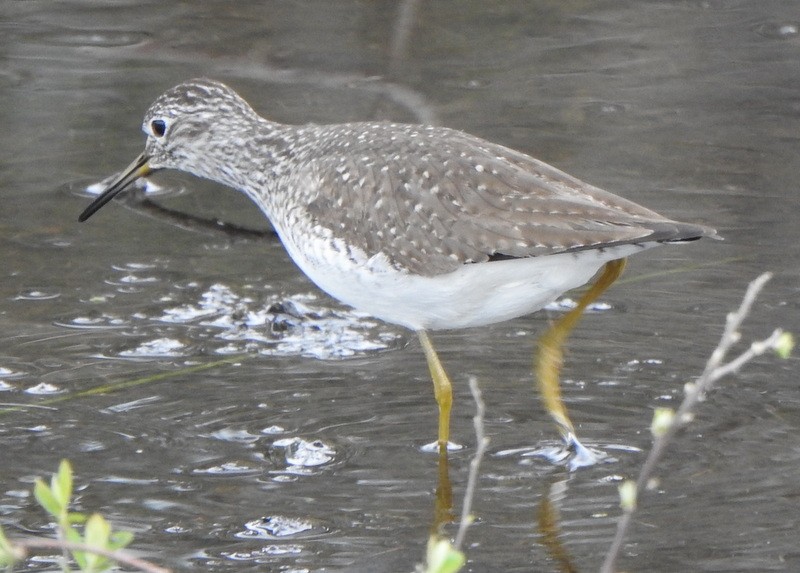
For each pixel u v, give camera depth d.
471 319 10.55
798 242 14.39
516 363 12.33
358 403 11.56
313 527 9.48
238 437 10.91
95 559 6.81
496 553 9.08
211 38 19.95
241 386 11.87
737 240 14.49
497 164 10.36
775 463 10.30
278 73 18.84
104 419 11.20
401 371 12.22
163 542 9.25
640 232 9.47
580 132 16.98
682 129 17.09
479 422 7.33
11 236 14.95
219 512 9.69
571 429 10.78
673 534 9.26
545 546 9.16
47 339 12.76
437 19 20.69
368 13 20.89
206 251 14.94
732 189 15.48
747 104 17.80
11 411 11.30
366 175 10.61
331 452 10.65
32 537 9.30
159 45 19.73
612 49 19.61
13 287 13.84
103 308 13.49
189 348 12.67
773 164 16.11
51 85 18.38
